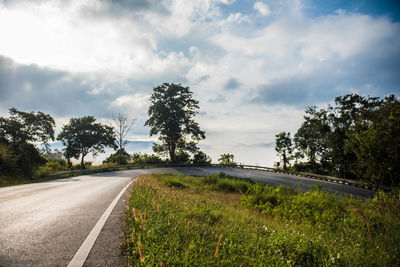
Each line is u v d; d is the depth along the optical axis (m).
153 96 59.28
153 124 57.88
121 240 3.98
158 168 43.69
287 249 4.04
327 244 4.45
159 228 4.16
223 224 5.50
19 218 5.35
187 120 59.94
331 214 7.64
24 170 21.95
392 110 13.50
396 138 12.31
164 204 6.61
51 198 8.45
